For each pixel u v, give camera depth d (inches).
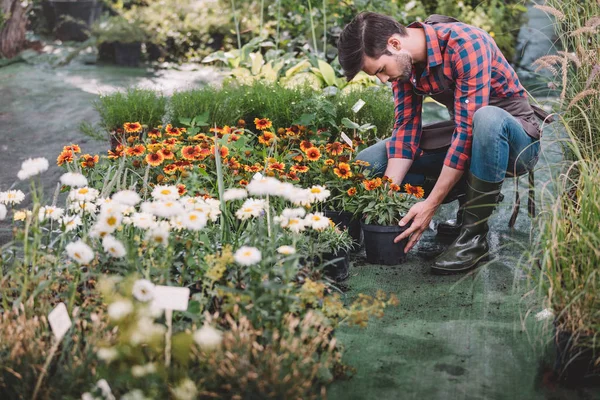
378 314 91.9
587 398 89.1
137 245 96.3
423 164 143.2
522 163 125.0
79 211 107.4
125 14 374.6
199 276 96.2
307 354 81.4
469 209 126.3
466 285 121.0
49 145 207.9
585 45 125.0
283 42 268.4
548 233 94.3
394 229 127.5
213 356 77.7
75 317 84.4
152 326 78.2
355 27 118.9
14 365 78.4
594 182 98.8
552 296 93.4
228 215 118.4
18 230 91.4
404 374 94.4
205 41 363.3
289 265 87.1
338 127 160.6
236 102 175.6
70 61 362.6
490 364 96.8
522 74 307.0
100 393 74.1
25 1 405.4
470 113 123.0
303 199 97.3
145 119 175.5
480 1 341.1
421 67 128.0
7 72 328.5
